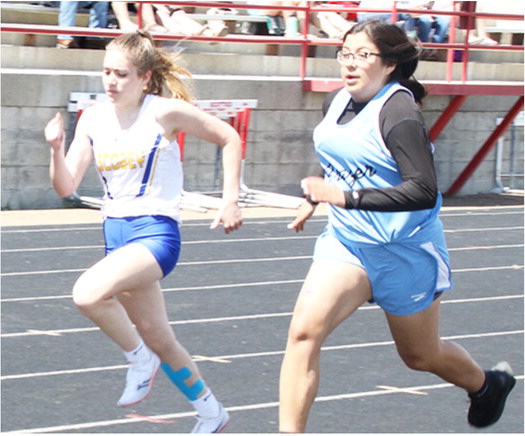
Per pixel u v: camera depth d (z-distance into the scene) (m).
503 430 8.43
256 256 16.16
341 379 9.73
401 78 7.20
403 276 7.12
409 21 24.23
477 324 12.28
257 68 23.38
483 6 27.72
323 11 22.50
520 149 27.06
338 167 7.12
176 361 7.51
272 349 10.78
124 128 7.30
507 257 17.08
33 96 19.92
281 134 22.91
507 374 8.20
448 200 24.70
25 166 20.08
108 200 7.44
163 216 7.35
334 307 6.90
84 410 8.54
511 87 24.38
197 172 22.06
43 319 11.73
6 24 19.44
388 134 6.79
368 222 6.96
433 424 8.51
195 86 21.50
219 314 12.27
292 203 21.39
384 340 11.27
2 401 8.70
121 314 7.22
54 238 17.12
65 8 20.78
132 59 7.18
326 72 24.14
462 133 25.45
